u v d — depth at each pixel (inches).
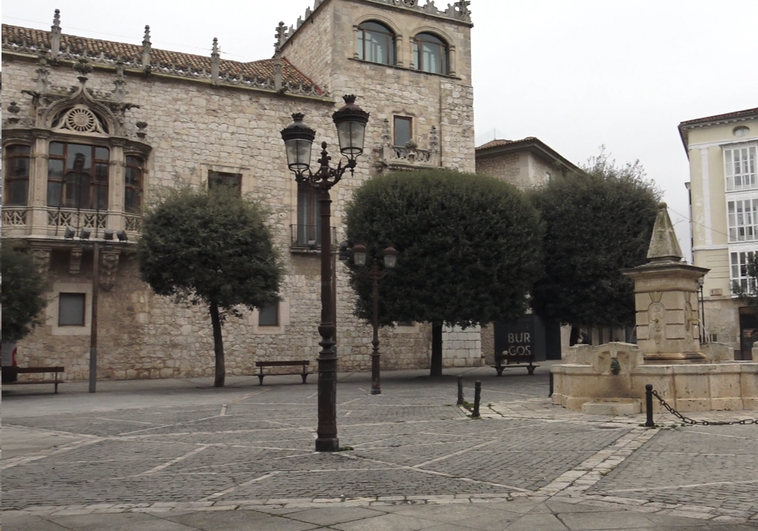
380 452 427.2
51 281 1136.2
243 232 990.4
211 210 994.1
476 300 1082.1
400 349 1433.3
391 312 1085.1
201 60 1401.3
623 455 392.8
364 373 1321.4
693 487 306.5
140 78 1258.0
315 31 1524.4
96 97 1165.1
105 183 1163.9
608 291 1241.4
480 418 604.1
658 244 700.0
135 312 1205.1
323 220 453.7
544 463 374.3
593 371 648.4
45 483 346.6
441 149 1534.2
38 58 1165.7
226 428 565.0
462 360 1487.5
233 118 1333.7
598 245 1259.8
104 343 1175.6
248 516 267.3
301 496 302.4
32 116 1127.6
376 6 1494.8
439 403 746.8
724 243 1968.5
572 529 240.1
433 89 1545.3
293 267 1354.6
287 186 1368.1
